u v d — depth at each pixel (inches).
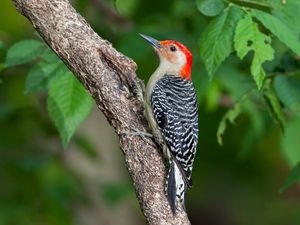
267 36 417.1
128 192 629.6
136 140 404.5
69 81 445.7
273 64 493.0
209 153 796.6
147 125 446.0
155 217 394.3
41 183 647.1
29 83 447.2
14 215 633.0
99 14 643.5
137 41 570.9
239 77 584.4
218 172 836.6
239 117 735.7
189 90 474.6
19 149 664.4
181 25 601.6
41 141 669.9
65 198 633.0
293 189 852.0
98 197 679.1
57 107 442.6
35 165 637.3
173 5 627.8
